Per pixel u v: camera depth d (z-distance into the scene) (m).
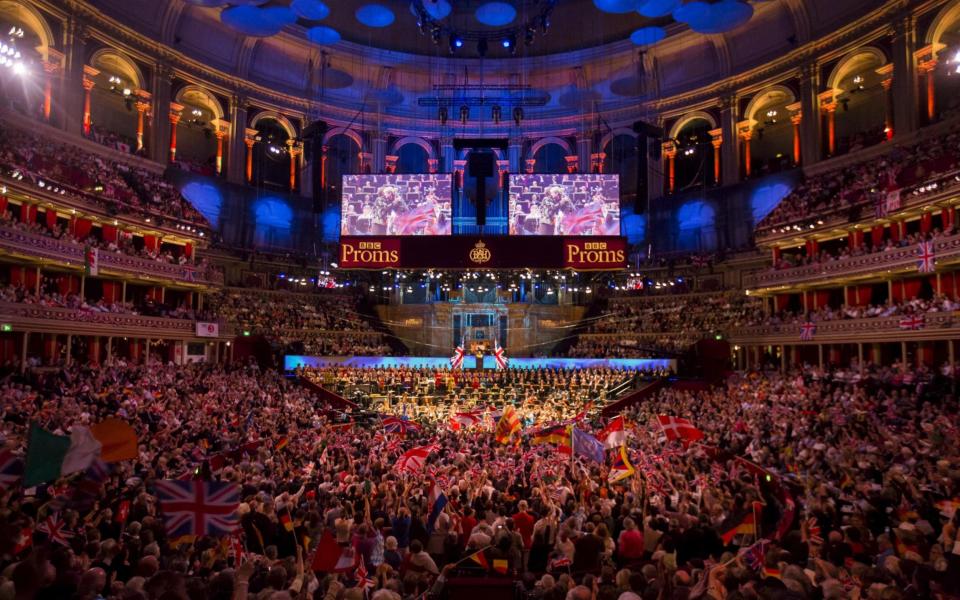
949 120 38.28
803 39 49.22
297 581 8.90
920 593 7.31
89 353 38.97
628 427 30.94
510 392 43.81
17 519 10.12
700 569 9.65
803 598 7.65
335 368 46.62
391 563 11.82
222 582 8.16
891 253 35.75
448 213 44.66
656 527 13.05
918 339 32.59
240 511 12.77
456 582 9.95
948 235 32.06
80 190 39.03
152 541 10.23
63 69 42.91
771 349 46.16
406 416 38.00
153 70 49.53
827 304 44.22
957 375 29.19
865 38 44.84
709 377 45.50
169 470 18.50
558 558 11.53
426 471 18.84
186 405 30.81
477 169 45.06
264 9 42.66
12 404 24.17
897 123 42.41
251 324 49.72
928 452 19.36
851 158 45.25
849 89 49.19
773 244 47.06
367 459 21.62
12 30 34.66
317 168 45.53
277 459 20.97
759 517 13.35
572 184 44.78
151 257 44.28
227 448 24.64
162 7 49.22
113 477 16.19
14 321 31.69
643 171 44.19
